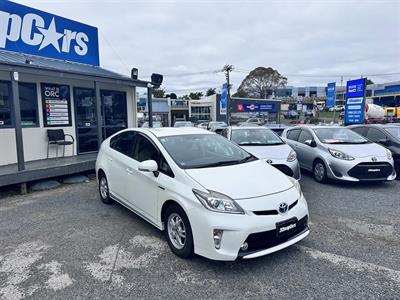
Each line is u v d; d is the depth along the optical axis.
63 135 8.55
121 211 4.98
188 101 52.19
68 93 8.85
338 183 6.86
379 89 44.78
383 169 6.18
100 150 5.46
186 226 3.15
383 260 3.24
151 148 4.05
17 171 6.07
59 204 5.39
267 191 3.14
